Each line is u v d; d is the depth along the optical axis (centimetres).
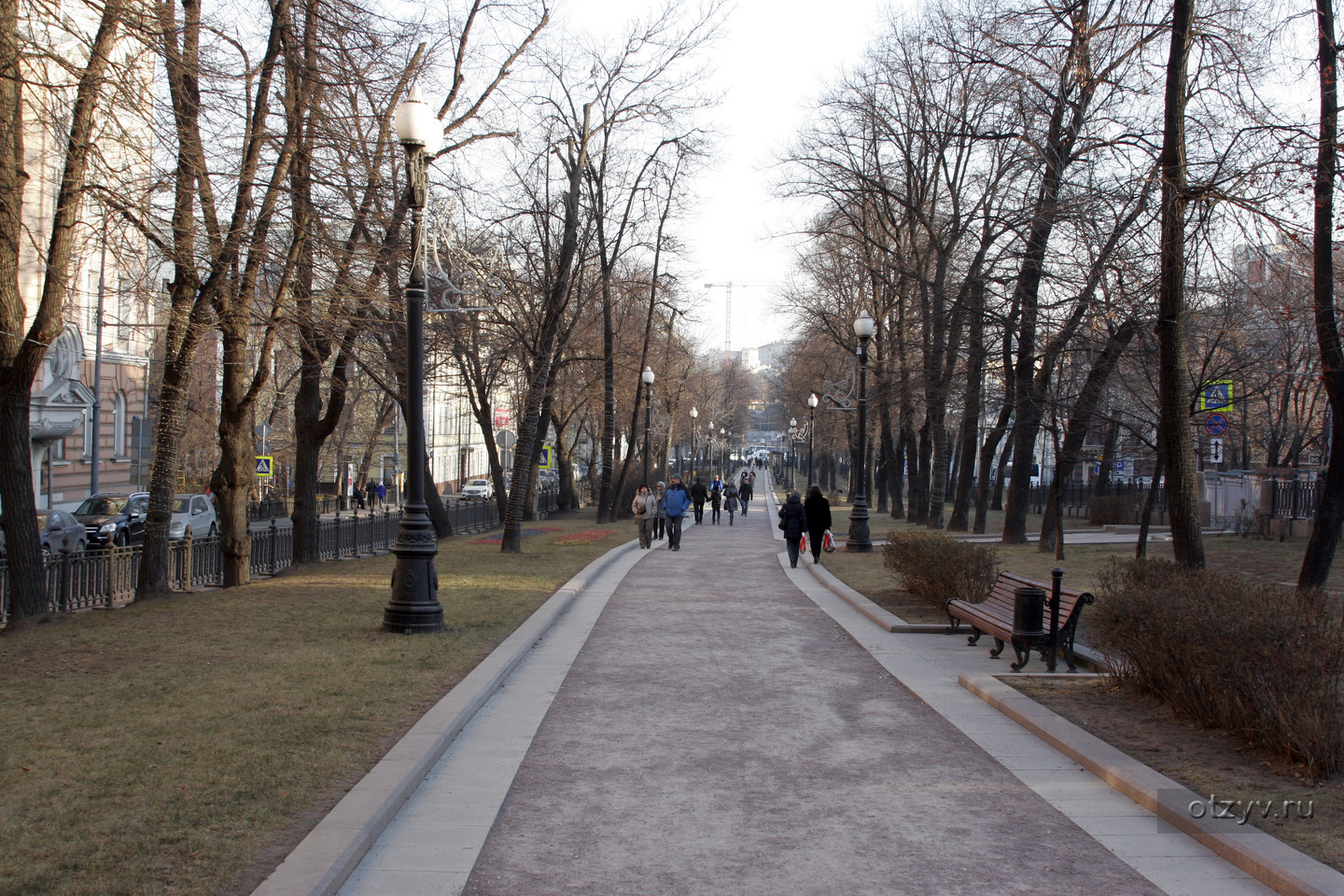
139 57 1188
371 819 499
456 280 2067
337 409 2025
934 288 2497
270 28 1404
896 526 3581
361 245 1505
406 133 1078
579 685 880
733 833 518
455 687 809
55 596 1352
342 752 614
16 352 1194
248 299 1438
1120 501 3203
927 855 486
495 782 600
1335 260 1390
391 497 6378
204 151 1312
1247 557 1777
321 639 1028
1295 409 3928
